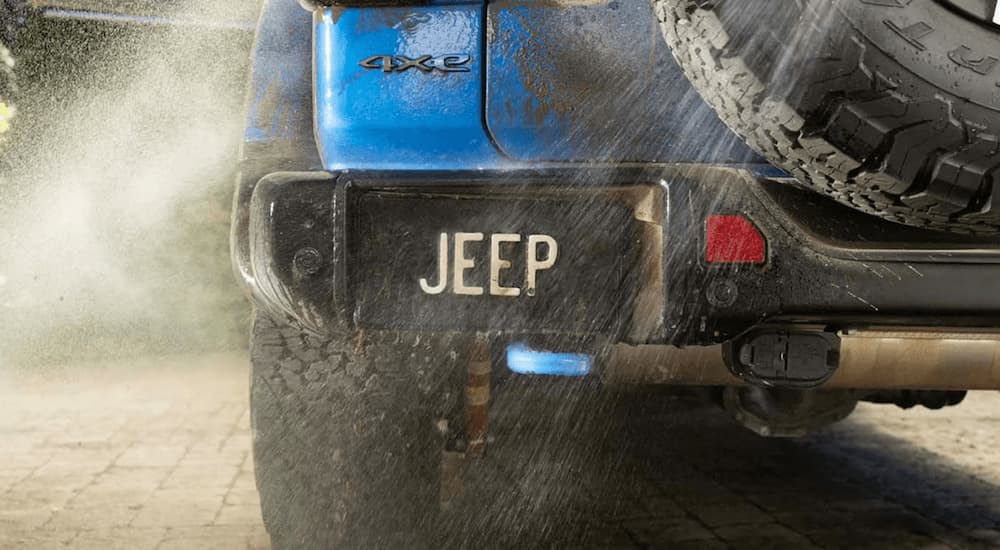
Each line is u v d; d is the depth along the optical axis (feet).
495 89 8.30
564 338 8.92
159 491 13.76
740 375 8.22
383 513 9.78
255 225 8.11
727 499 13.99
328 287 7.98
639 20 8.23
